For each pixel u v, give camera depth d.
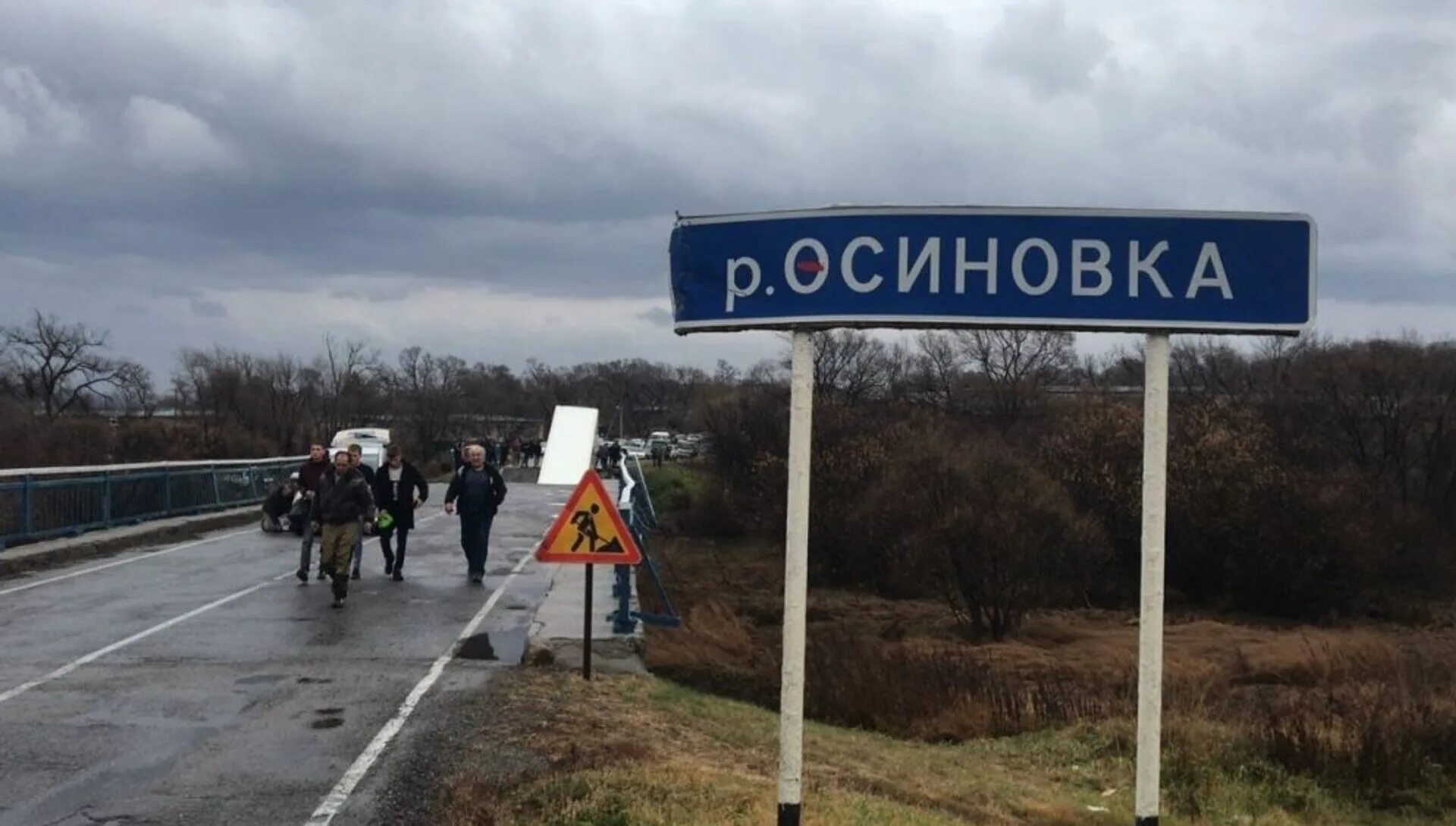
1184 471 28.77
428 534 23.70
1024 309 3.88
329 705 8.61
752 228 4.05
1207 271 3.84
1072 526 22.44
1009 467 23.59
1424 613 26.97
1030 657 17.14
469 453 16.08
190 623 12.27
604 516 9.85
